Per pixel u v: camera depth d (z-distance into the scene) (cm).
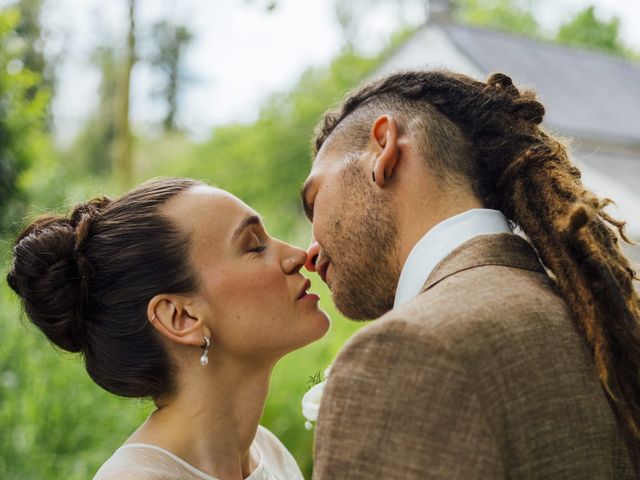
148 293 162
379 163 142
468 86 150
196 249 163
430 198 141
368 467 111
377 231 145
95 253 164
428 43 1892
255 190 2070
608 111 1947
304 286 170
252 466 185
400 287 138
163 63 2509
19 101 624
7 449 379
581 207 123
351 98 161
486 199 142
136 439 165
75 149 2106
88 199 178
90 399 421
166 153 2423
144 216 165
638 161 1866
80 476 376
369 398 113
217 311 163
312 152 175
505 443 111
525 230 138
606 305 123
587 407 118
